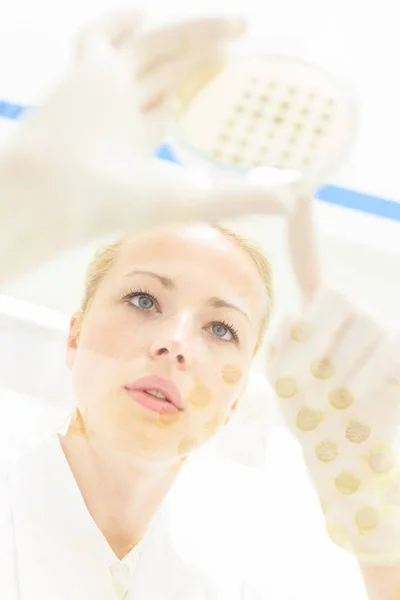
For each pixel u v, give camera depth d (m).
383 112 0.60
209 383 0.50
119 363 0.48
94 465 0.50
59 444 0.52
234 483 0.57
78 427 0.51
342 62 0.59
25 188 0.31
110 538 0.50
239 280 0.50
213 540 0.54
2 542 0.46
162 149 0.41
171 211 0.37
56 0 0.57
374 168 0.62
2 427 0.54
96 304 0.50
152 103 0.40
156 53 0.40
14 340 0.57
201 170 0.42
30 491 0.49
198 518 0.54
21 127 0.34
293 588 0.53
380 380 0.48
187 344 0.48
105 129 0.35
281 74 0.43
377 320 0.50
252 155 0.43
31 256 0.32
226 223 0.49
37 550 0.47
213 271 0.49
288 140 0.44
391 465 0.47
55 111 0.34
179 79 0.41
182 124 0.41
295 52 0.44
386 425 0.48
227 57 0.42
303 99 0.44
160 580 0.50
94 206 0.33
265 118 0.43
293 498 0.57
